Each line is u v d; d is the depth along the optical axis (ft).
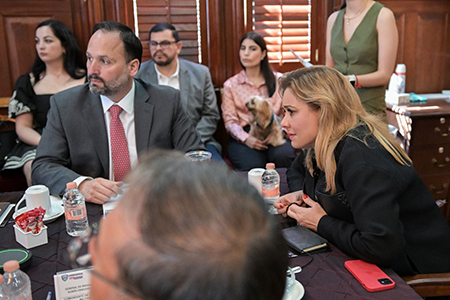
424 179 10.01
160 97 6.70
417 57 11.50
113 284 1.14
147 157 1.35
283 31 11.20
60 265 3.94
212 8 10.77
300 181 5.67
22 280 3.17
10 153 9.53
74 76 10.03
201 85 10.52
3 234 4.61
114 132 6.31
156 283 1.09
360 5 8.61
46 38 9.64
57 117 6.31
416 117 9.61
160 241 1.11
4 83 10.18
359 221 3.95
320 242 4.18
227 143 10.93
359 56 8.65
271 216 1.29
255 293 1.15
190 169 1.23
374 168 4.00
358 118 4.46
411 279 4.02
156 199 1.16
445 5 11.30
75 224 4.57
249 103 10.33
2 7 9.83
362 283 3.58
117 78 6.05
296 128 4.53
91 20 10.27
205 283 1.09
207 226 1.13
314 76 4.45
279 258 1.22
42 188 5.05
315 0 11.18
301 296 3.38
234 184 1.23
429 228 4.49
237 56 11.18
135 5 10.53
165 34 9.87
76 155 6.28
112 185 5.32
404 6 11.07
